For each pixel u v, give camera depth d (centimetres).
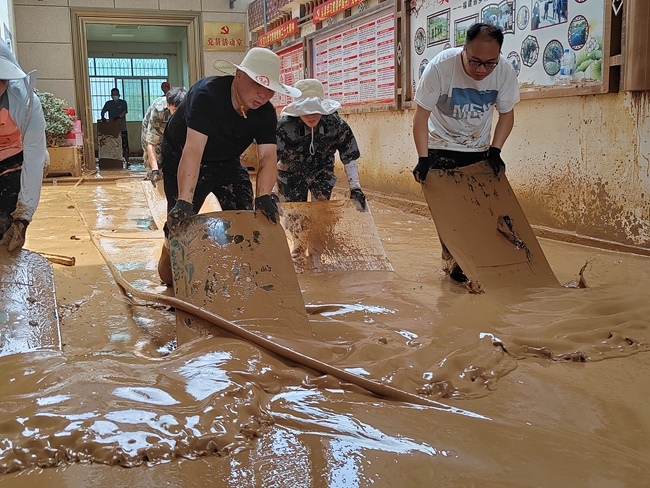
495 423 231
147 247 592
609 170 565
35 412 213
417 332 335
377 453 204
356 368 275
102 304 409
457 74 439
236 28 1605
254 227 345
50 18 1473
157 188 759
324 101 492
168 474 188
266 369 259
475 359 291
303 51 1205
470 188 462
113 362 263
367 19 962
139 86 2356
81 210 851
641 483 191
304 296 416
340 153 521
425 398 250
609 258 533
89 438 200
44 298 344
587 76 570
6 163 394
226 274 326
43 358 270
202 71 1599
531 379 279
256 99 341
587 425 236
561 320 351
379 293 421
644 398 261
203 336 300
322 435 215
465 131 467
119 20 1531
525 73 646
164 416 215
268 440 212
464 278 464
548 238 638
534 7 622
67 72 1501
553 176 630
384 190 963
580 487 187
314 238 499
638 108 529
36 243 616
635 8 509
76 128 1345
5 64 350
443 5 767
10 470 189
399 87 884
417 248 592
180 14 1562
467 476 191
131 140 2344
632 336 329
